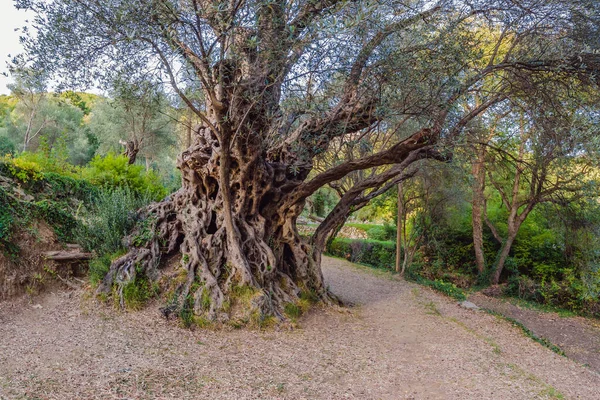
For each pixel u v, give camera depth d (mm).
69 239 9117
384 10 6621
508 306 16047
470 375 6383
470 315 11242
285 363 6121
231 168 9156
